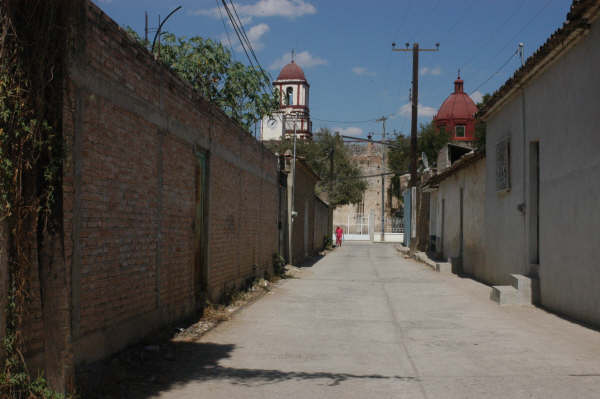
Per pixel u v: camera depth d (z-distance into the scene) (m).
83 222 5.59
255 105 19.25
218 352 7.04
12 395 4.33
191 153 9.35
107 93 6.08
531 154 12.07
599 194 8.49
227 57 18.89
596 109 8.65
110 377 5.47
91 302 5.80
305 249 27.02
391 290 14.36
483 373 5.93
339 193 54.16
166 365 6.28
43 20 4.43
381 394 5.19
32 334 4.67
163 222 8.05
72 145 5.25
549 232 10.70
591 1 8.13
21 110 4.29
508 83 12.37
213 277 10.85
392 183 56.19
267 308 11.05
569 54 9.79
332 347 7.45
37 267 4.71
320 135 56.94
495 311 10.62
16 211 4.34
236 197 12.72
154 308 7.77
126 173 6.67
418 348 7.37
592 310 8.72
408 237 41.41
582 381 5.49
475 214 17.70
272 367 6.29
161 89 7.84
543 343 7.48
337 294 13.52
